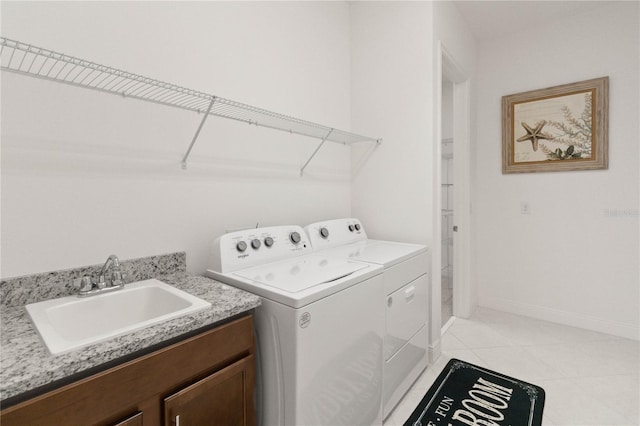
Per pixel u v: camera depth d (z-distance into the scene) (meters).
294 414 1.07
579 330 2.52
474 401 1.68
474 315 2.86
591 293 2.52
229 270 1.38
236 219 1.70
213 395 0.96
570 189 2.57
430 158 2.07
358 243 2.11
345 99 2.44
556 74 2.59
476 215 3.03
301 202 2.09
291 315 1.05
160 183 1.39
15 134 1.03
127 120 1.29
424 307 1.96
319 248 1.84
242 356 1.06
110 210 1.25
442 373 1.95
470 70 2.74
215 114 1.46
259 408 1.20
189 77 1.48
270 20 1.86
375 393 1.44
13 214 1.03
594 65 2.43
